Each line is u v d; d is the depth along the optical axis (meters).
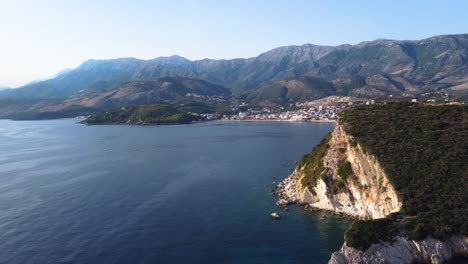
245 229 89.06
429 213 74.69
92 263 73.75
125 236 86.12
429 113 109.19
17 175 154.50
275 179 136.88
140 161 181.12
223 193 119.88
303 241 81.56
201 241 82.88
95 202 112.25
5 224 95.19
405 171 85.88
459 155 87.88
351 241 70.94
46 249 80.25
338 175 100.25
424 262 69.12
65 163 180.38
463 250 69.62
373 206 88.81
